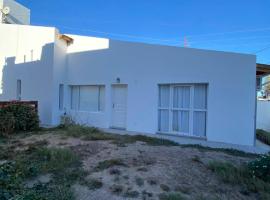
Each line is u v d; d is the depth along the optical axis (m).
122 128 13.27
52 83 14.22
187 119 11.43
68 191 5.07
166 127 11.97
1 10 17.20
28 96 15.16
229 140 10.42
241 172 6.59
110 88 13.55
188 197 5.40
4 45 15.80
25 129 11.39
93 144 8.59
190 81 11.13
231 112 10.40
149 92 12.24
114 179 5.93
